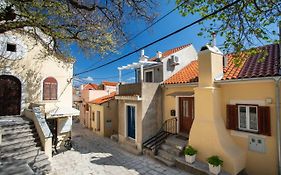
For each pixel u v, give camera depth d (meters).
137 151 11.77
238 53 6.46
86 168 9.55
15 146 9.13
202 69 9.28
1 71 11.79
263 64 8.61
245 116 8.46
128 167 9.62
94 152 12.28
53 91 13.74
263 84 7.85
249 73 8.30
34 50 13.01
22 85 12.52
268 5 5.27
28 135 10.05
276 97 7.33
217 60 9.27
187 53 15.04
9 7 6.30
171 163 9.50
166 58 13.56
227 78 8.70
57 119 13.52
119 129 14.56
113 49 9.24
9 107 12.31
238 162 7.88
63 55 11.35
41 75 13.27
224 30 6.13
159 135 12.35
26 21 6.88
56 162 10.42
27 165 7.36
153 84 12.65
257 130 8.03
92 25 8.41
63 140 13.71
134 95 12.12
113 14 7.52
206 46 9.29
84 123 22.88
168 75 13.59
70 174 8.82
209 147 8.56
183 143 10.34
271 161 7.54
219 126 8.59
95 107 19.34
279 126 7.26
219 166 7.75
